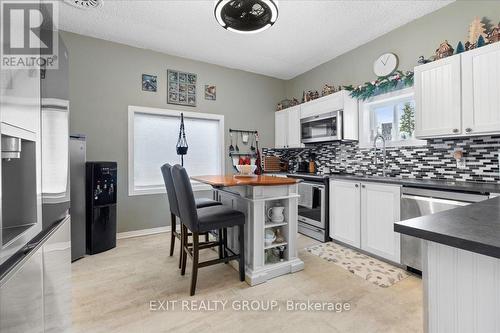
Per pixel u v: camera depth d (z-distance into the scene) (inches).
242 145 172.2
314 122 147.4
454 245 25.4
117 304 71.1
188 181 74.9
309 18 108.8
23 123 33.9
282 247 93.4
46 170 43.1
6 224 35.9
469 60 80.2
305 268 93.5
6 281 27.9
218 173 163.3
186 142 153.7
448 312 29.0
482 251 23.4
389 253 94.1
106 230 113.3
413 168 110.0
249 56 149.0
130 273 90.4
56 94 47.5
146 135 142.3
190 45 135.3
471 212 35.7
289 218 91.7
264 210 86.6
